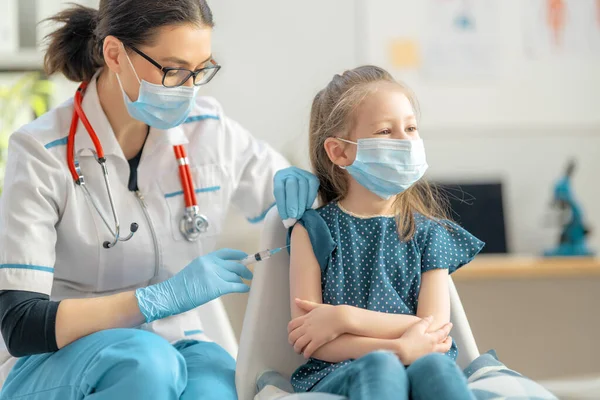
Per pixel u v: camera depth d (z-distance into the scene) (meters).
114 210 1.59
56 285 1.63
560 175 3.59
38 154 1.56
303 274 1.46
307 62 3.56
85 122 1.61
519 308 2.92
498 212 3.32
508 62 3.60
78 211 1.58
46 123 1.62
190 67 1.53
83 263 1.61
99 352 1.32
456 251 1.50
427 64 3.59
